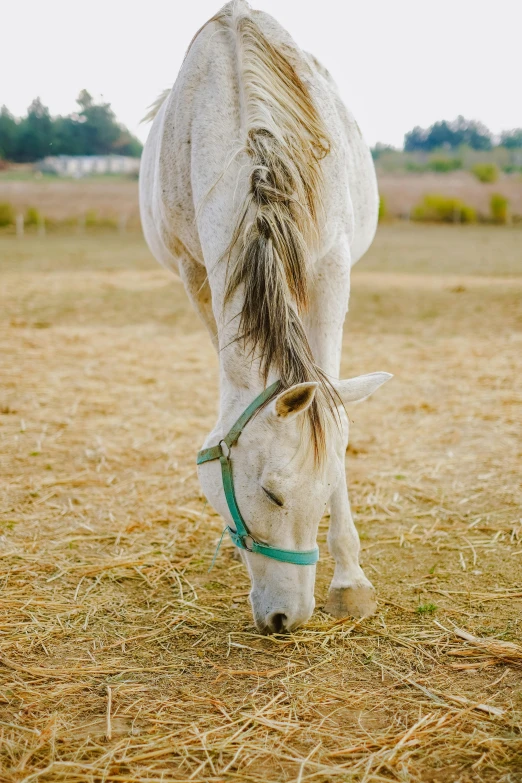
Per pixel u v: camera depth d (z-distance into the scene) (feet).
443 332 27.35
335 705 6.62
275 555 6.61
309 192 7.44
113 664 7.33
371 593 8.42
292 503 6.40
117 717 6.46
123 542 10.49
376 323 29.78
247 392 6.76
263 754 5.96
